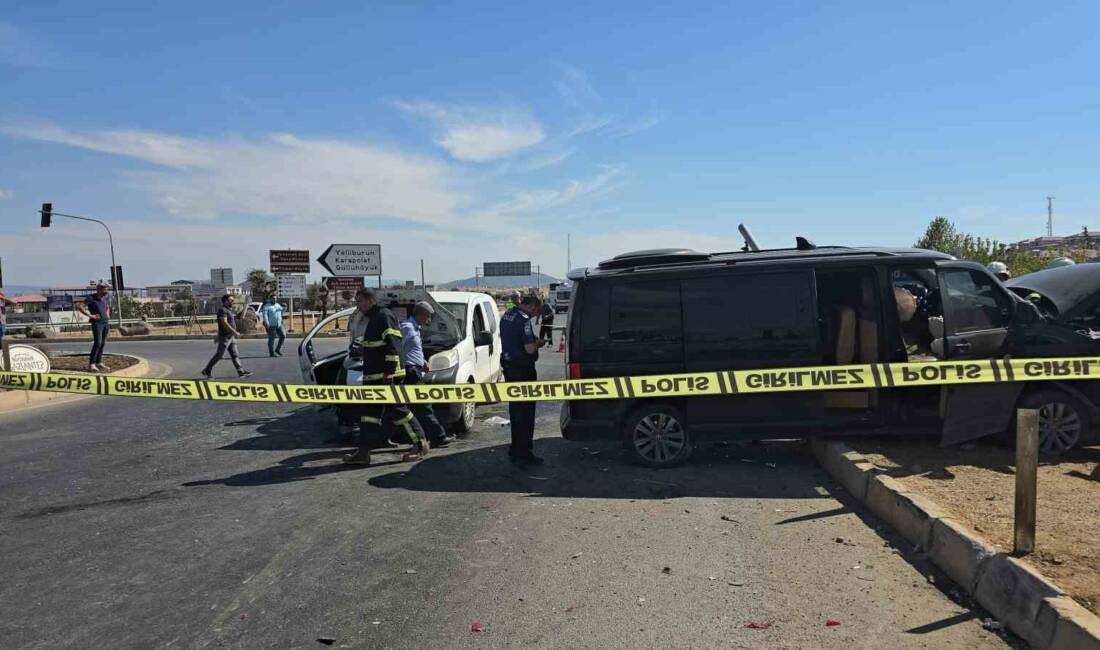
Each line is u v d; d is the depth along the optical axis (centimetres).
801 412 667
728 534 500
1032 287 745
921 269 666
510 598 404
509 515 555
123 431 937
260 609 394
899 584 411
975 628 357
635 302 680
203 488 649
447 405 838
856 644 343
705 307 671
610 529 517
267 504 595
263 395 697
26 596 417
